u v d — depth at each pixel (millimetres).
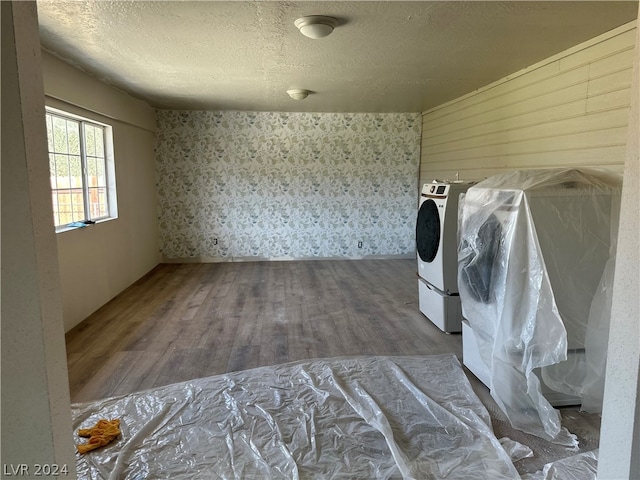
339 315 3818
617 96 2576
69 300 3465
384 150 6348
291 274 5465
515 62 3371
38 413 1028
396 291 4633
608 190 2137
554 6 2219
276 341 3209
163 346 3113
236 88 4387
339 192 6371
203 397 2371
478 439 1996
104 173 4473
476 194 2482
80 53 3076
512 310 2189
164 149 6020
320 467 1816
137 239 5207
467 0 2148
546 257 2129
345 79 3969
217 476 1764
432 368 2736
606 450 1270
